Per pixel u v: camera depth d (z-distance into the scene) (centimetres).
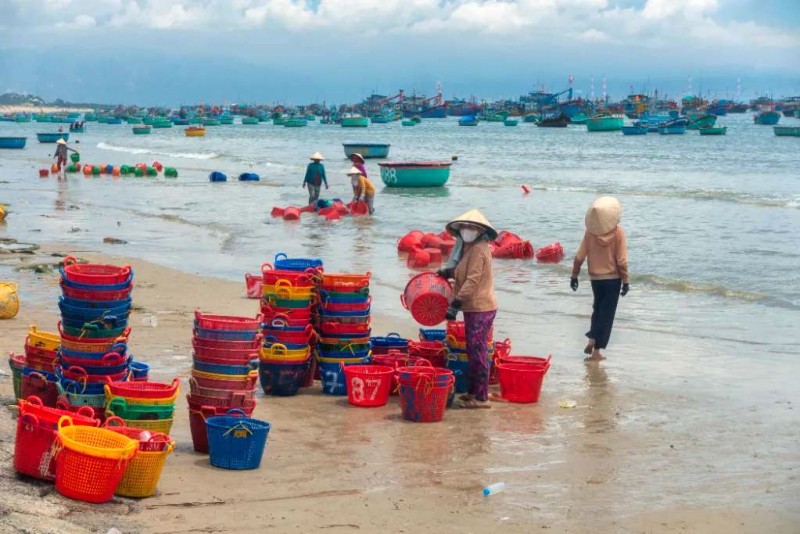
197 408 816
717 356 1258
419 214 3089
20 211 2975
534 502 729
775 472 808
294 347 1023
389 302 1622
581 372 1172
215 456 777
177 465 780
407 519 684
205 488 725
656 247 2281
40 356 838
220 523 653
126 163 5894
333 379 1038
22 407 679
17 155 6669
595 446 876
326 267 2005
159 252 2164
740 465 827
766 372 1170
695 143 9212
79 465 649
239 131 14800
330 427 919
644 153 7369
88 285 775
